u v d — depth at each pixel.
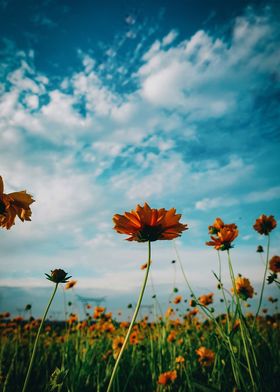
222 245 0.42
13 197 0.25
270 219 0.52
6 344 0.94
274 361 0.45
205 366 0.54
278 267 0.52
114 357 0.70
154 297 0.87
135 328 1.02
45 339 1.07
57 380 0.28
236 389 0.34
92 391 0.56
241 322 0.36
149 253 0.25
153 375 0.58
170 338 0.76
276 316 0.75
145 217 0.26
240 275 0.46
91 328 0.99
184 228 0.27
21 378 0.60
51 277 0.25
